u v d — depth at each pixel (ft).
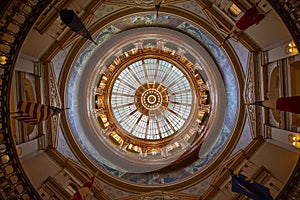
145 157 50.26
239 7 34.91
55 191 37.58
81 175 41.42
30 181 33.06
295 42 29.45
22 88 35.32
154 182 44.80
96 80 50.06
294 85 33.78
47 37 36.52
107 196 42.16
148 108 60.08
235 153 42.19
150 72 57.98
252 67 39.11
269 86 37.76
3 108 30.55
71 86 43.73
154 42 50.65
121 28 44.70
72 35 38.70
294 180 31.81
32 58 37.01
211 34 41.32
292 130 34.27
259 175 37.42
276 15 31.81
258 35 37.01
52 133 40.40
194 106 55.06
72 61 41.70
